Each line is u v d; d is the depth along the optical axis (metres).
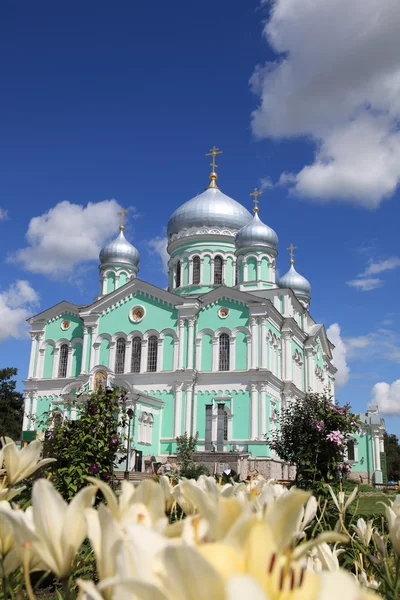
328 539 2.11
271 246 59.34
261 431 48.22
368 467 74.81
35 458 3.61
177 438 45.94
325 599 1.40
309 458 17.22
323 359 69.00
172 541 1.85
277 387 52.84
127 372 53.22
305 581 1.58
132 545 1.75
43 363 57.41
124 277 63.44
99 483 2.36
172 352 52.47
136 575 1.69
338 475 17.16
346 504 4.75
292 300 59.78
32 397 56.19
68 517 2.26
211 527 2.00
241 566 1.59
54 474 14.10
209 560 1.52
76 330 57.12
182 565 1.42
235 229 62.09
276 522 2.14
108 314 55.53
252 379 49.75
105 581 1.57
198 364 51.91
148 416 48.66
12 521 2.32
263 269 58.75
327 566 3.24
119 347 54.50
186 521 2.02
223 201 63.31
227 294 52.62
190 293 59.56
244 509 2.04
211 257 60.66
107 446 14.74
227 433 49.06
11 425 71.50
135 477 37.75
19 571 3.41
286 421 20.58
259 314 51.22
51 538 2.25
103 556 1.92
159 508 2.47
